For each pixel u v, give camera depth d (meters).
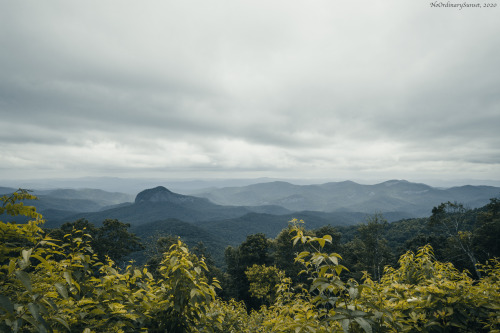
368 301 2.46
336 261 2.20
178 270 3.08
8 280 2.08
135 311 3.13
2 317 1.76
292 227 2.75
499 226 27.75
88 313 2.63
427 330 2.43
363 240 35.88
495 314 2.43
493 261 4.35
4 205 2.06
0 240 2.13
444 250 35.22
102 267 3.28
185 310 3.24
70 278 2.32
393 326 2.26
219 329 4.42
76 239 2.99
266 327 3.50
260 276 30.91
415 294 2.89
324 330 2.25
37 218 2.24
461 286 2.84
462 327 2.42
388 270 4.22
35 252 2.29
